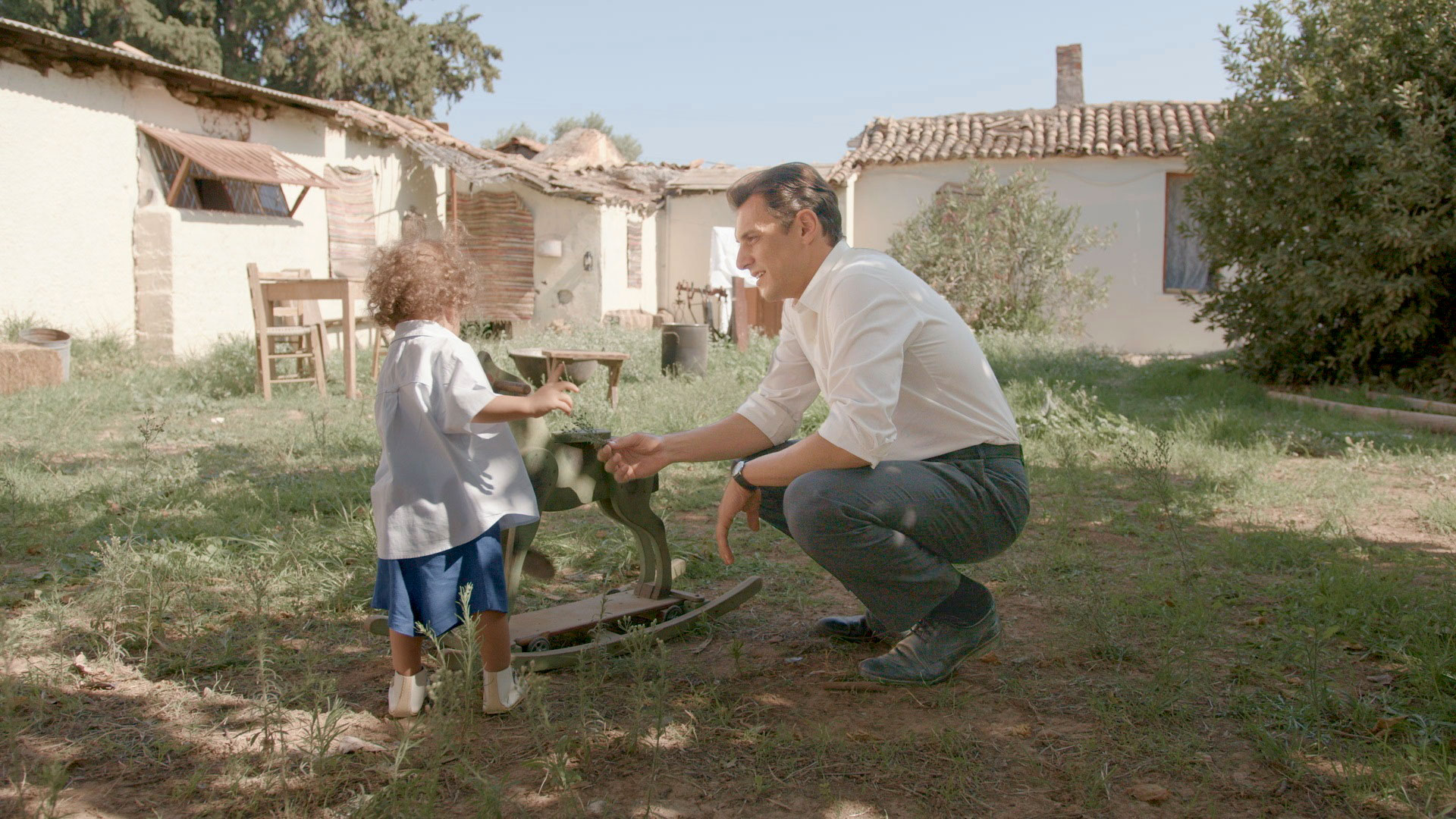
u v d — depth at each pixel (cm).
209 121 1250
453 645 315
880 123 2048
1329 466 700
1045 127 1939
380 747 269
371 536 463
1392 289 964
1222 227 1123
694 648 354
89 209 1107
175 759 265
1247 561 450
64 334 981
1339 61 1030
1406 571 421
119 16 2559
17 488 531
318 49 2936
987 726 290
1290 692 308
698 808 244
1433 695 298
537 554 348
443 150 1609
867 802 247
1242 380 1135
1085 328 1839
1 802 239
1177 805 245
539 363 870
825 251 300
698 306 2030
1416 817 231
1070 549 466
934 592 303
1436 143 947
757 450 330
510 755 269
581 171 2059
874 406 278
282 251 1342
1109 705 299
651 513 377
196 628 355
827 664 340
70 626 355
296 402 934
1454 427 846
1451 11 956
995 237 1731
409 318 283
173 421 818
